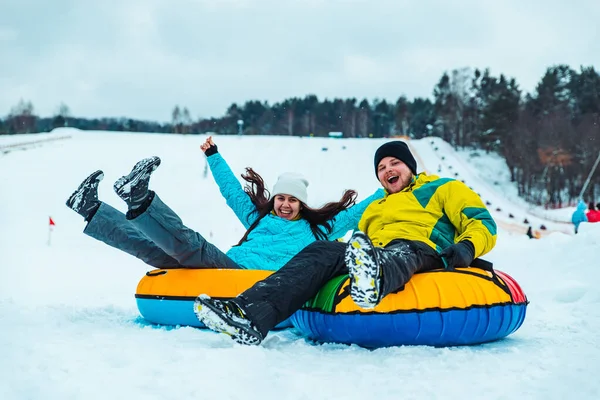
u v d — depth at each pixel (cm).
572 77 8238
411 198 353
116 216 397
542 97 7375
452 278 313
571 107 7338
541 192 5369
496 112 6712
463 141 7338
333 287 319
